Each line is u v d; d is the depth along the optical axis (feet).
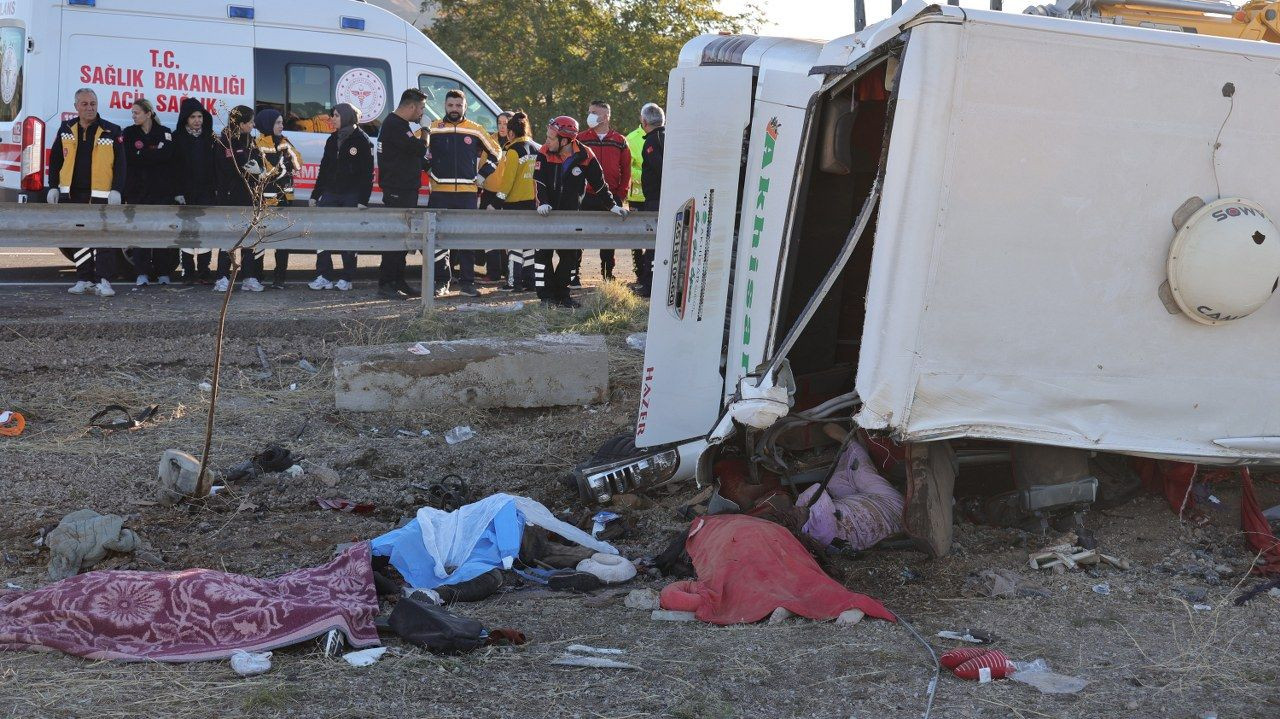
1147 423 20.31
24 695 14.57
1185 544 21.66
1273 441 20.94
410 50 51.85
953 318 18.75
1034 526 22.29
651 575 21.25
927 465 21.04
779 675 15.74
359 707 14.44
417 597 18.76
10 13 46.06
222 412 30.45
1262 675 16.03
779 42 24.04
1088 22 18.42
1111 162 18.86
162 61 46.34
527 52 140.87
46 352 33.22
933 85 17.80
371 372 30.63
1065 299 19.24
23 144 44.45
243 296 44.01
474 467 27.99
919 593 19.66
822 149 21.68
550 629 17.74
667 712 14.49
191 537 22.40
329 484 26.02
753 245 23.93
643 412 25.45
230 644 16.25
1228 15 25.76
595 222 43.65
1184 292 19.45
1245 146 19.44
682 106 24.62
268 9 48.47
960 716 14.49
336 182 45.19
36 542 21.18
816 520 21.79
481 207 49.90
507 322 39.34
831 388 26.76
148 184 43.19
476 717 14.26
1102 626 17.94
